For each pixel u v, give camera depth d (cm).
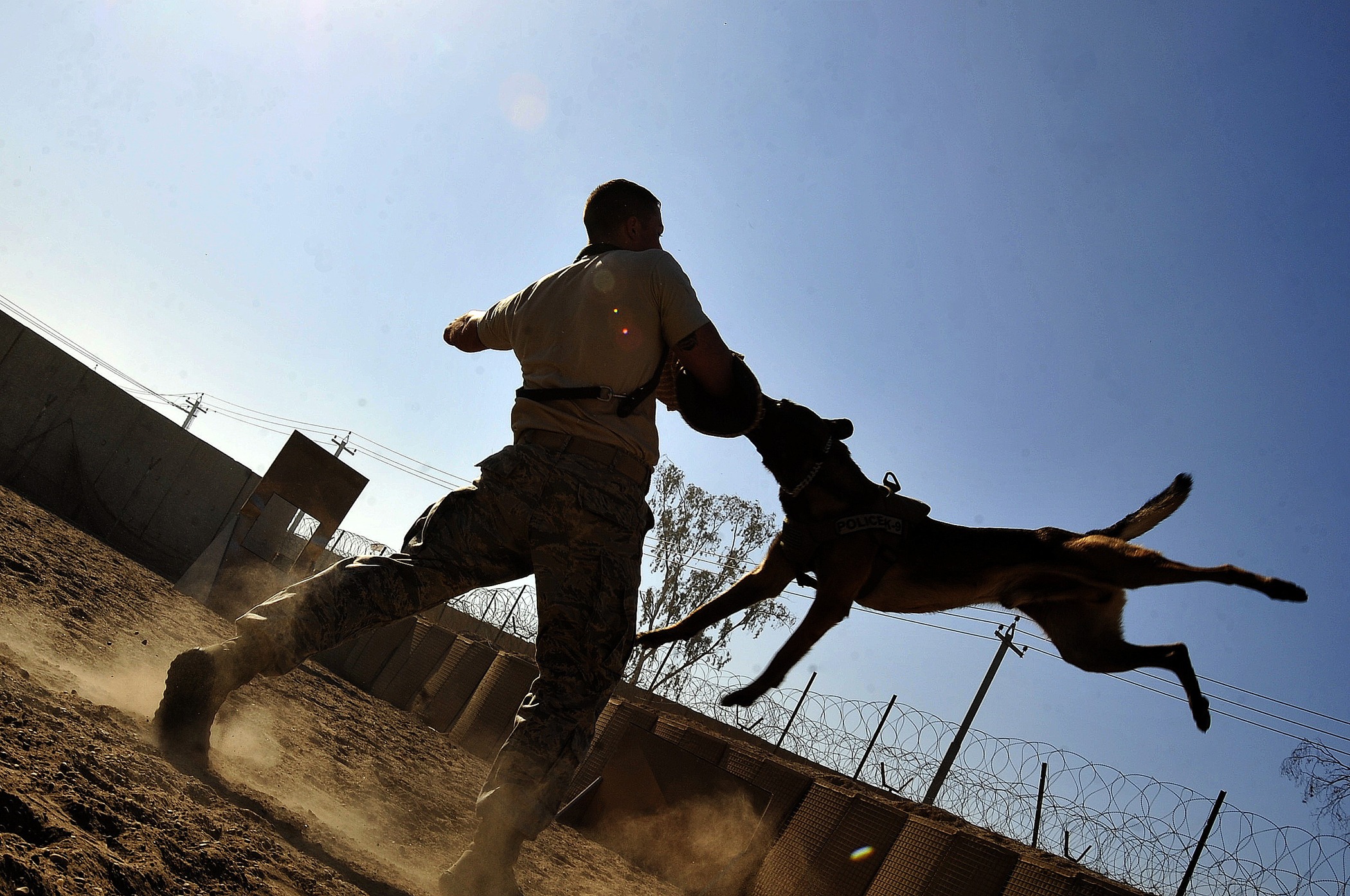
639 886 553
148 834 165
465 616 1664
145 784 193
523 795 240
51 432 1514
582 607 250
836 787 780
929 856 659
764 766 825
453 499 263
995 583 297
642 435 264
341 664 1365
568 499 250
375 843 298
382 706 924
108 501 1599
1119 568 281
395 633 1366
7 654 265
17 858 125
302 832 237
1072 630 316
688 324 261
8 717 183
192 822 184
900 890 654
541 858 476
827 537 296
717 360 266
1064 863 716
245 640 246
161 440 1662
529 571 272
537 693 253
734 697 282
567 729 247
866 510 296
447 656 1281
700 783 816
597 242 288
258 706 483
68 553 683
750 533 2230
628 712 988
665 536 2239
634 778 860
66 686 266
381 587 254
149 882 148
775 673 284
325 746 469
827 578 293
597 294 260
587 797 858
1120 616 316
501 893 238
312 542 976
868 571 293
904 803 876
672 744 862
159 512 1688
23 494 1466
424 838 358
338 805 337
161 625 552
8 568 484
